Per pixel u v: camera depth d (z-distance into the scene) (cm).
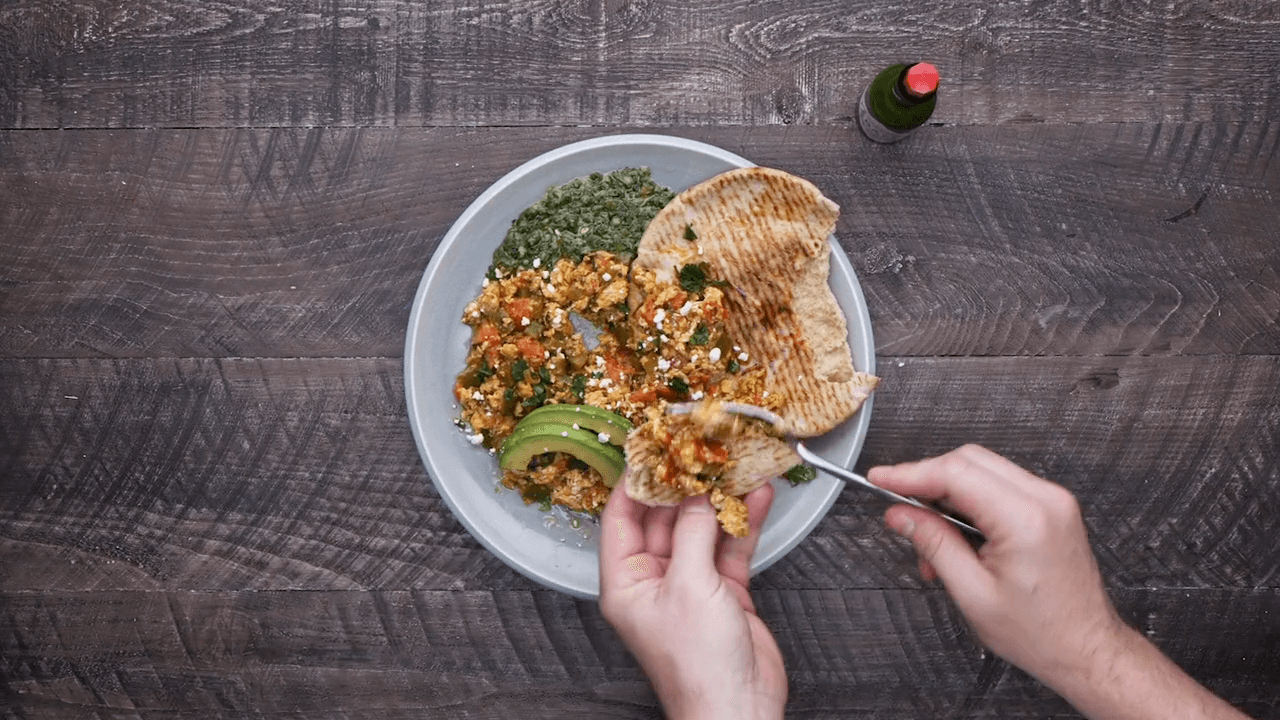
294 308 81
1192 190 82
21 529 83
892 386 81
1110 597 82
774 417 73
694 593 68
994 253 81
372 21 82
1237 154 82
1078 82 82
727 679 67
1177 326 82
